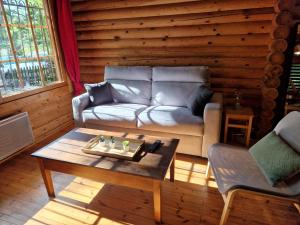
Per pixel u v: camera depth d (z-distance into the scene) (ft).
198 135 7.72
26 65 9.50
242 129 9.76
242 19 8.77
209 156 5.92
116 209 5.89
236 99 9.02
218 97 8.52
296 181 4.54
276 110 9.09
